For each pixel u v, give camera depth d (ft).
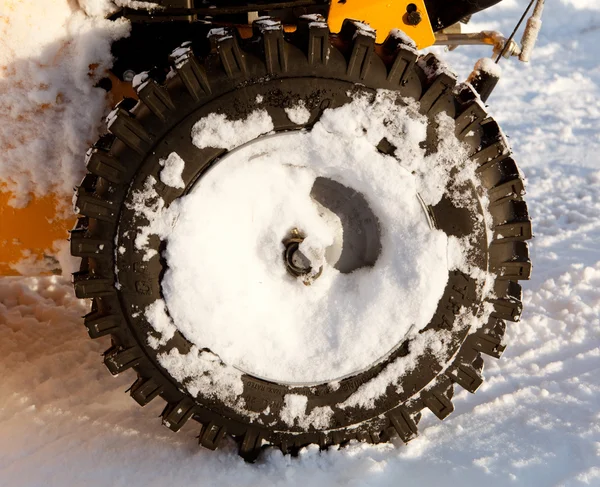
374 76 6.72
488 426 8.68
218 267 7.19
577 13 27.76
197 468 7.68
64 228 8.18
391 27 8.17
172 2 7.39
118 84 7.73
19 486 7.20
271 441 7.89
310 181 7.40
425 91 6.82
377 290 7.61
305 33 6.60
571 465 7.95
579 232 14.87
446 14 8.99
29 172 7.82
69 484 7.27
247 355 7.41
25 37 7.30
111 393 9.11
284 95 6.68
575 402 9.23
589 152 18.88
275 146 6.92
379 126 6.86
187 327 7.16
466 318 7.62
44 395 8.95
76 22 7.39
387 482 7.59
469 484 7.56
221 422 7.64
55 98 7.59
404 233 7.43
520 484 7.57
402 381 7.77
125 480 7.39
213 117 6.64
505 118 20.98
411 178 7.11
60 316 11.10
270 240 7.51
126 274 6.97
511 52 9.63
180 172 6.76
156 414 8.69
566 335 11.02
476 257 7.42
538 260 13.57
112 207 6.79
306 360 7.57
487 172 7.27
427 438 8.44
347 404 7.76
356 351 7.57
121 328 7.16
